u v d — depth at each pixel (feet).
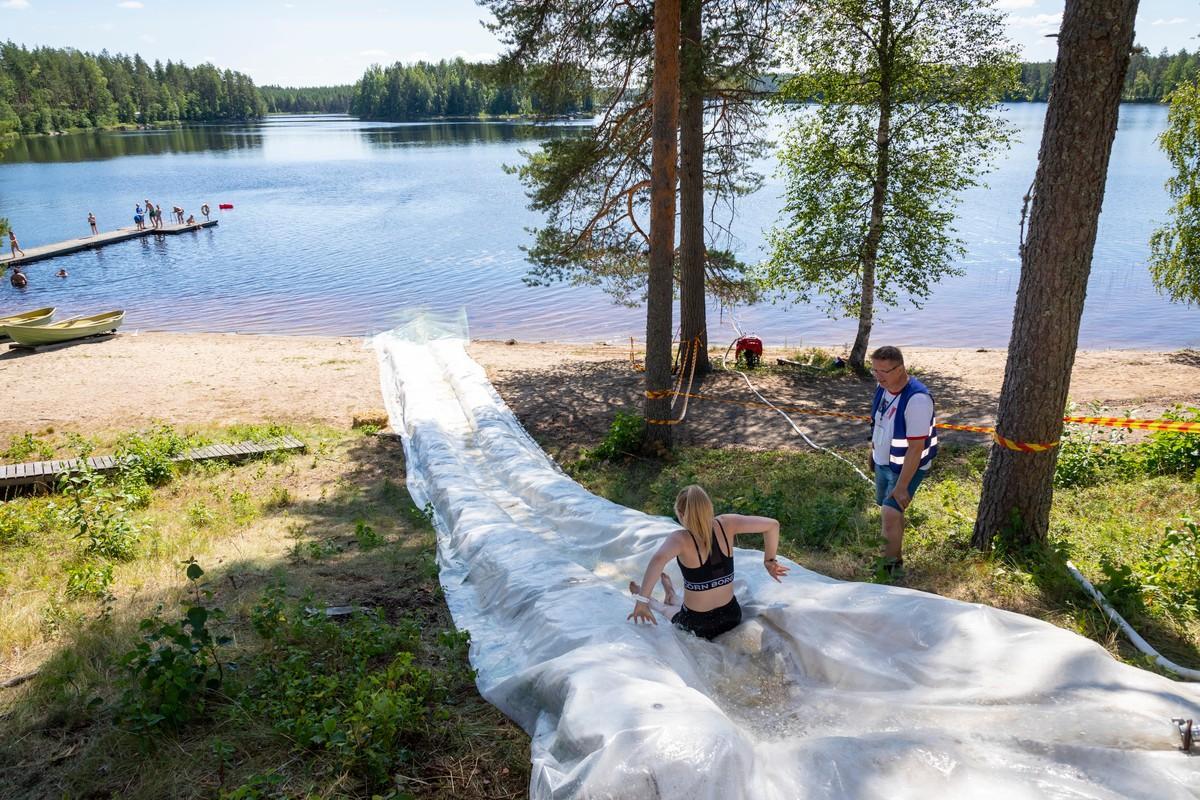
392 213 185.26
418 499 34.40
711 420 48.96
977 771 10.25
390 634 17.70
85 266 132.57
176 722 14.61
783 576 17.69
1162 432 32.24
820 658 14.17
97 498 32.55
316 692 15.33
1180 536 20.61
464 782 13.08
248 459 42.06
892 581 21.20
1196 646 16.79
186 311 101.50
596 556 22.62
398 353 64.13
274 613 18.21
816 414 49.47
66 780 13.46
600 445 42.14
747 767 10.36
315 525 30.73
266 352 72.08
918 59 56.59
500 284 116.16
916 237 59.21
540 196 56.85
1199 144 57.31
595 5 47.80
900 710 12.32
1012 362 22.34
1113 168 239.91
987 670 12.80
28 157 376.27
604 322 97.35
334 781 12.98
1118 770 10.07
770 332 92.68
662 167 38.24
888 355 21.39
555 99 53.62
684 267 58.75
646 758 10.22
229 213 191.42
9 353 72.64
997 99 57.52
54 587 23.77
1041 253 21.12
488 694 15.10
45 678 16.48
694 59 47.50
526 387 57.93
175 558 26.40
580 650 14.43
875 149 59.57
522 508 29.53
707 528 15.44
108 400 55.77
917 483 21.91
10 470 38.22
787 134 62.59
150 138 540.93
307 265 130.21
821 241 60.90
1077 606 18.90
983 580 20.79
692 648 15.23
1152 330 85.76
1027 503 22.61
